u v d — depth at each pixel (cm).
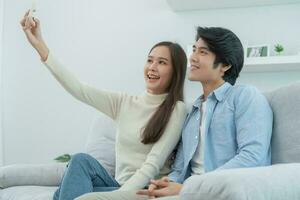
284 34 263
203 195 80
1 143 303
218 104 146
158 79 170
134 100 175
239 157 125
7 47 311
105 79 291
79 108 295
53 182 203
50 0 304
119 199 126
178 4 269
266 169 89
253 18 268
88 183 137
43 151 300
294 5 263
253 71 264
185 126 157
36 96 304
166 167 163
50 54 173
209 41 149
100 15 295
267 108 137
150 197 124
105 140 217
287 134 131
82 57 296
